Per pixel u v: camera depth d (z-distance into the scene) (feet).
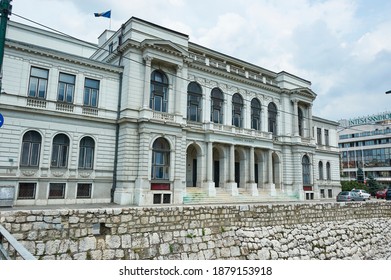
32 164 77.66
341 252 63.93
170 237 43.16
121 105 92.99
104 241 38.06
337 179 168.86
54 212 36.04
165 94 99.14
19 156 75.31
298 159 136.15
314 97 147.74
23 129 76.64
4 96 74.69
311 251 58.85
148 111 90.68
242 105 123.65
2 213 33.32
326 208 67.72
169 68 99.55
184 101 102.89
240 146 118.32
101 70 91.61
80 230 37.11
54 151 81.51
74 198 82.48
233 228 50.29
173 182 93.25
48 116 80.69
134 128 90.17
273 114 136.67
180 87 100.32
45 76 82.33
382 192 164.86
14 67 77.10
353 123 314.76
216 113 115.34
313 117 161.17
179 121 97.45
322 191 158.61
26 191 76.13
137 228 41.01
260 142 123.03
